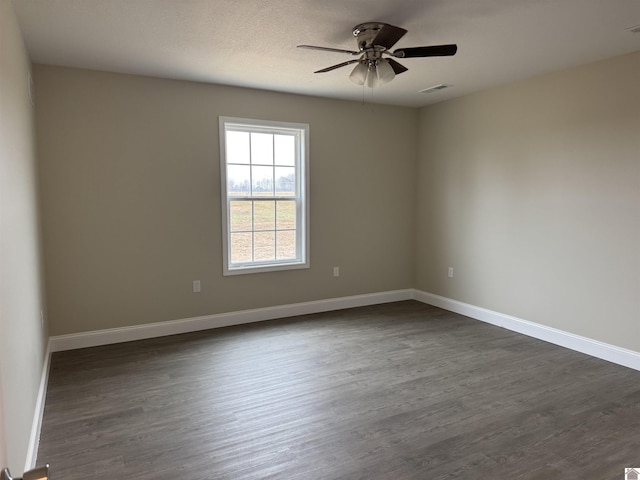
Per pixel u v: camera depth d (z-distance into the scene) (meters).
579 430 2.48
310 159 4.79
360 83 2.88
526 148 4.11
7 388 1.64
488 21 2.67
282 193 4.76
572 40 3.00
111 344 3.92
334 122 4.90
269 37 2.93
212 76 3.91
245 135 4.51
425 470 2.12
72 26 2.72
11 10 2.27
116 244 3.92
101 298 3.89
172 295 4.20
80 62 3.48
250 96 4.38
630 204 3.33
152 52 3.23
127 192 3.92
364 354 3.68
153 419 2.60
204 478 2.06
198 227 4.26
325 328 4.41
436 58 3.41
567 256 3.81
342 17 2.61
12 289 1.90
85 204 3.77
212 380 3.16
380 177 5.28
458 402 2.82
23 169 2.50
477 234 4.70
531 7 2.48
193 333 4.24
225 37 2.93
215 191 4.30
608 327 3.53
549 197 3.93
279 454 2.25
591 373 3.27
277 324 4.54
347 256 5.16
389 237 5.43
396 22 2.68
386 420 2.59
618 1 2.39
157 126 3.99
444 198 5.12
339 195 5.03
